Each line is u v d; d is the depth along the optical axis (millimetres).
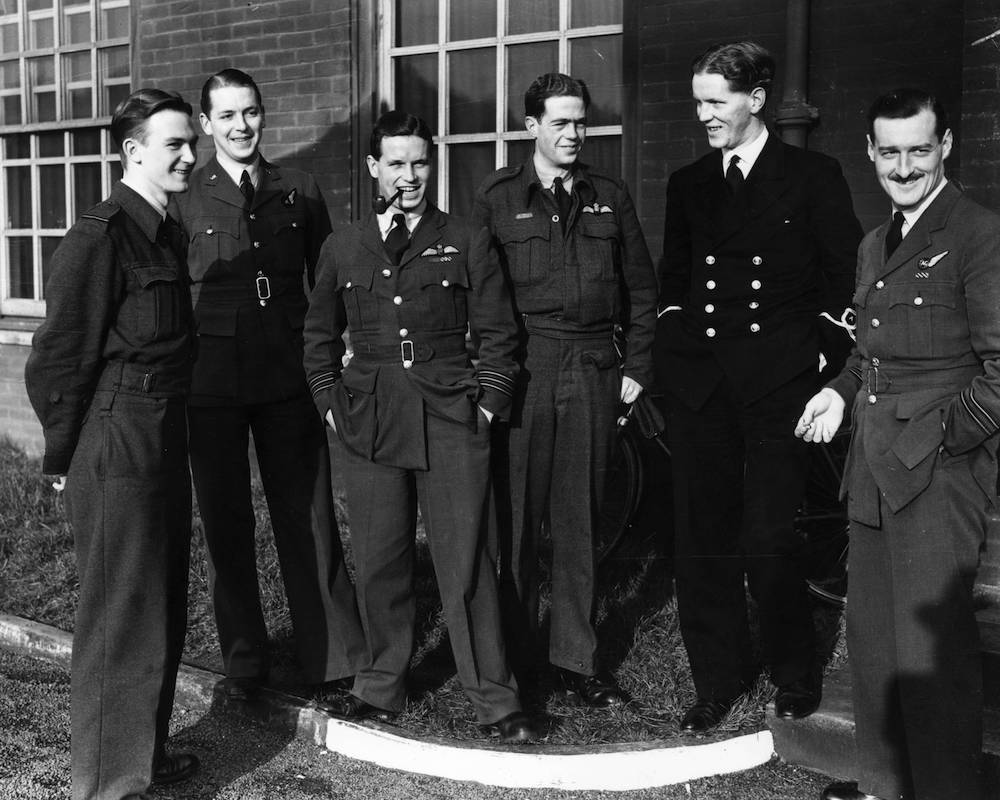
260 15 5816
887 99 2580
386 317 3170
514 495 3320
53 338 2656
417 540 4746
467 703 3418
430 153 3172
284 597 4234
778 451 3131
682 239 3391
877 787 2824
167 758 3025
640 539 4660
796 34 4324
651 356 3410
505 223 3314
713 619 3295
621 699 3369
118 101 6660
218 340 3395
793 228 3150
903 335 2646
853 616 2814
